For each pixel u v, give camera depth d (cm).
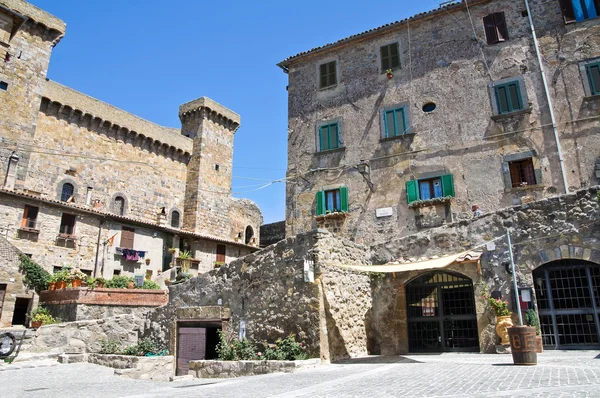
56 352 1762
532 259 1440
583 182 2047
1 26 3225
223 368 1288
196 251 3778
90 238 3155
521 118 2228
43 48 3600
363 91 2642
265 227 5628
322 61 2825
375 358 1416
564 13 2256
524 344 1040
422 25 2580
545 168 2123
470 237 1565
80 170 3775
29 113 3422
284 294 1453
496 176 2209
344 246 1567
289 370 1162
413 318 1617
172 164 4644
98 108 3969
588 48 2183
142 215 4219
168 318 1812
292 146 2772
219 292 1675
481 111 2319
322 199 2567
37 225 2894
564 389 680
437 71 2473
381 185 2450
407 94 2516
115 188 4025
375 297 1678
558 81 2203
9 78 3325
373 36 2691
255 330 1501
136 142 4300
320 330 1326
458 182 2278
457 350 1519
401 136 2458
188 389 933
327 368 1191
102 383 1169
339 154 2608
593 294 1353
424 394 709
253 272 1577
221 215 4938
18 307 2583
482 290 1482
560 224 1423
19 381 1198
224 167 5100
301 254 1448
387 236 2356
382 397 701
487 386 756
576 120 2125
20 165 3306
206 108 4956
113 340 1875
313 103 2778
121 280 2616
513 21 2367
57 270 2922
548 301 1412
